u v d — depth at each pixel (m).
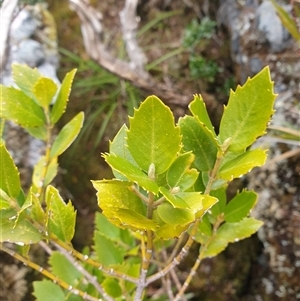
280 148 0.33
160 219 0.12
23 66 0.19
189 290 0.38
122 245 0.24
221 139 0.13
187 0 0.44
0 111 0.17
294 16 0.29
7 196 0.14
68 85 0.18
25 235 0.14
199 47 0.42
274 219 0.33
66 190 0.40
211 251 0.18
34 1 0.34
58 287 0.21
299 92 0.33
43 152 0.36
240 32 0.37
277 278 0.33
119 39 0.44
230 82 0.40
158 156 0.11
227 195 0.37
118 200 0.12
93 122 0.41
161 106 0.11
